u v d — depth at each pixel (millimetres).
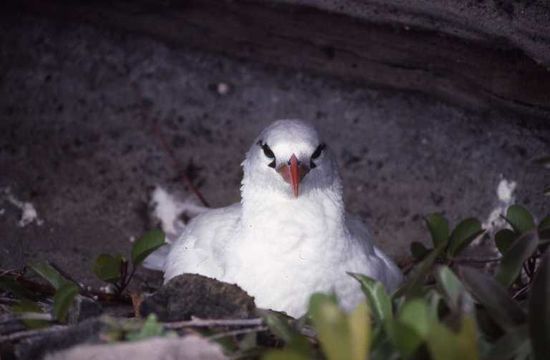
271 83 10672
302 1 9695
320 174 7980
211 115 10812
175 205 10688
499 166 9891
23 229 10375
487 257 9883
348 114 10469
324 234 7922
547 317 5520
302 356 5215
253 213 7988
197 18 10375
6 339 6297
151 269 9891
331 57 10211
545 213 9695
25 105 10875
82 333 6332
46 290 8250
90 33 10914
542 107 9359
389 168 10352
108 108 10914
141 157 10812
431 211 10180
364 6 9469
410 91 10203
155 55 10883
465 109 10008
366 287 6199
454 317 5648
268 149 7883
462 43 9289
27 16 10922
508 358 5652
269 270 7863
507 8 8781
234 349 6227
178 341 6004
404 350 5590
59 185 10664
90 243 10328
